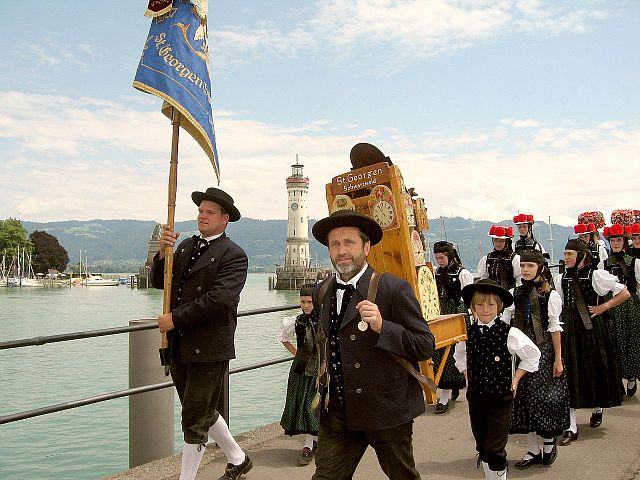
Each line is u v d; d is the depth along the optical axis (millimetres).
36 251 167875
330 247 3242
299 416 5254
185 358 4387
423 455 5500
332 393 3186
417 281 5898
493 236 8938
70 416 19422
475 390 4434
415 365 3178
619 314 7562
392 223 5926
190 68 4742
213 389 4461
